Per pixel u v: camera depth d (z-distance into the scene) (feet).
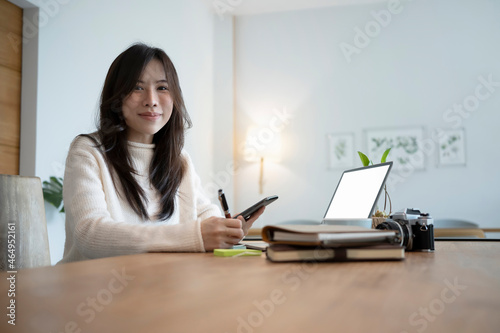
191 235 3.61
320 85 17.87
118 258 3.05
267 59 18.37
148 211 4.88
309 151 17.78
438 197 16.51
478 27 16.65
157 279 2.03
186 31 15.96
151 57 4.84
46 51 9.89
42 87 9.75
